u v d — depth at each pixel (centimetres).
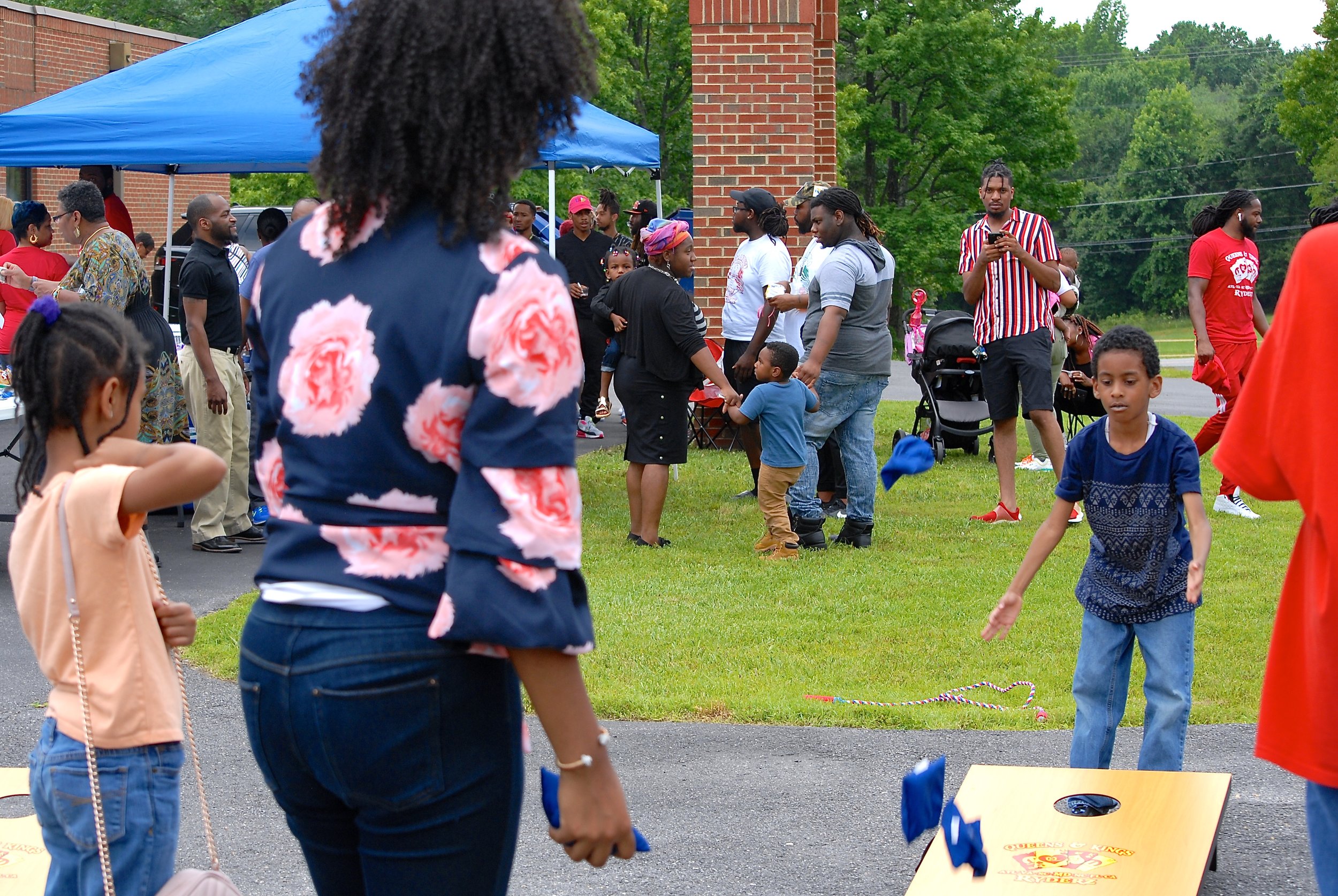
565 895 368
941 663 578
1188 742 482
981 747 477
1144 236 9562
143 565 264
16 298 891
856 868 382
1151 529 380
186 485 249
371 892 194
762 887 371
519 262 184
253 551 803
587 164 1056
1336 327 220
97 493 252
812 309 813
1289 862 383
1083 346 1085
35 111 839
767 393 774
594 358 1267
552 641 175
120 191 2336
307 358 191
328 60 193
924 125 4503
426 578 184
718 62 1191
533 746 485
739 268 987
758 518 909
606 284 1262
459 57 185
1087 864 320
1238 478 238
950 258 4456
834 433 824
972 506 955
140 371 272
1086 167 11325
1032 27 4844
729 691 539
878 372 801
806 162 1195
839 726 500
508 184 191
